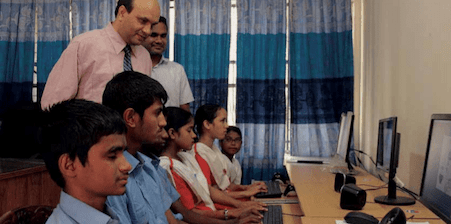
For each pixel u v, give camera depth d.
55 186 3.32
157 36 2.99
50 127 0.92
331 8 4.24
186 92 3.28
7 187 2.89
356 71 4.33
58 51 4.43
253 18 4.31
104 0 4.40
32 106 3.89
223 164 2.81
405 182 2.88
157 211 1.54
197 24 4.34
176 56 4.34
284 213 2.29
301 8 4.28
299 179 2.88
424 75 2.49
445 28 2.17
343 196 1.98
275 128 4.31
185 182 2.14
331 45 4.25
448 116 1.69
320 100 4.26
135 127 1.41
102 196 0.95
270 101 4.32
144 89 1.41
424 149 2.47
